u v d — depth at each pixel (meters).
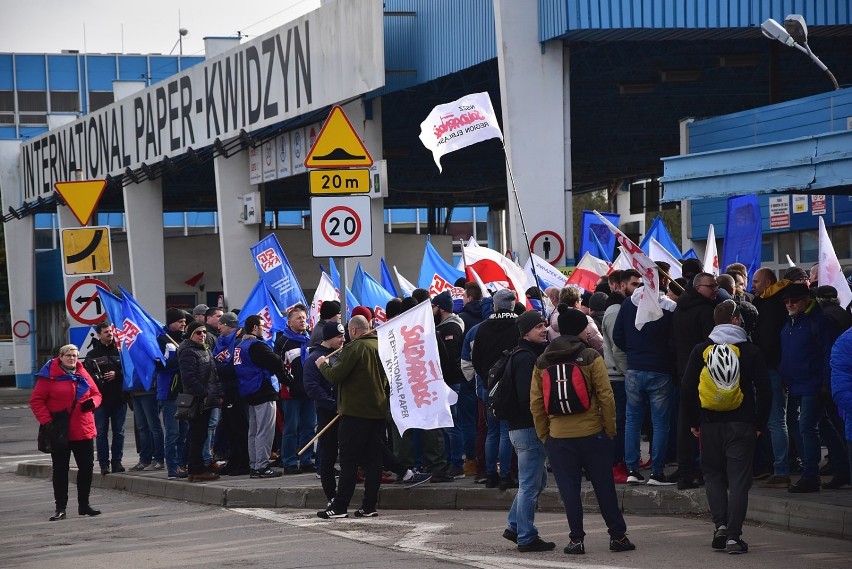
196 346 15.96
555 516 12.87
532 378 10.52
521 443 10.76
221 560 10.70
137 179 43.62
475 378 13.85
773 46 29.75
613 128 44.62
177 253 55.28
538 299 15.79
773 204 28.41
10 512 15.72
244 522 13.30
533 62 27.09
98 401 14.63
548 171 27.16
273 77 35.09
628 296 13.60
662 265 13.94
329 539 11.72
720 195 18.78
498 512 13.27
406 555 10.62
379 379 12.99
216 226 78.25
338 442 13.40
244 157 39.03
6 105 84.31
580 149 48.59
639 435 13.11
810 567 9.48
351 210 14.87
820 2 26.59
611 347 13.59
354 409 12.94
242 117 36.88
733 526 10.12
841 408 10.30
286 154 36.22
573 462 10.41
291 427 16.16
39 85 84.62
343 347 12.95
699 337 12.11
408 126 40.19
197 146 39.69
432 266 20.31
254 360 15.82
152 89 42.31
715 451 10.31
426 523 12.58
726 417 10.24
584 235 20.58
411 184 54.94
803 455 12.13
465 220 78.25
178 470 16.97
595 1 25.92
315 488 14.44
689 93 38.97
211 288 55.66
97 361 18.39
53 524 13.96
